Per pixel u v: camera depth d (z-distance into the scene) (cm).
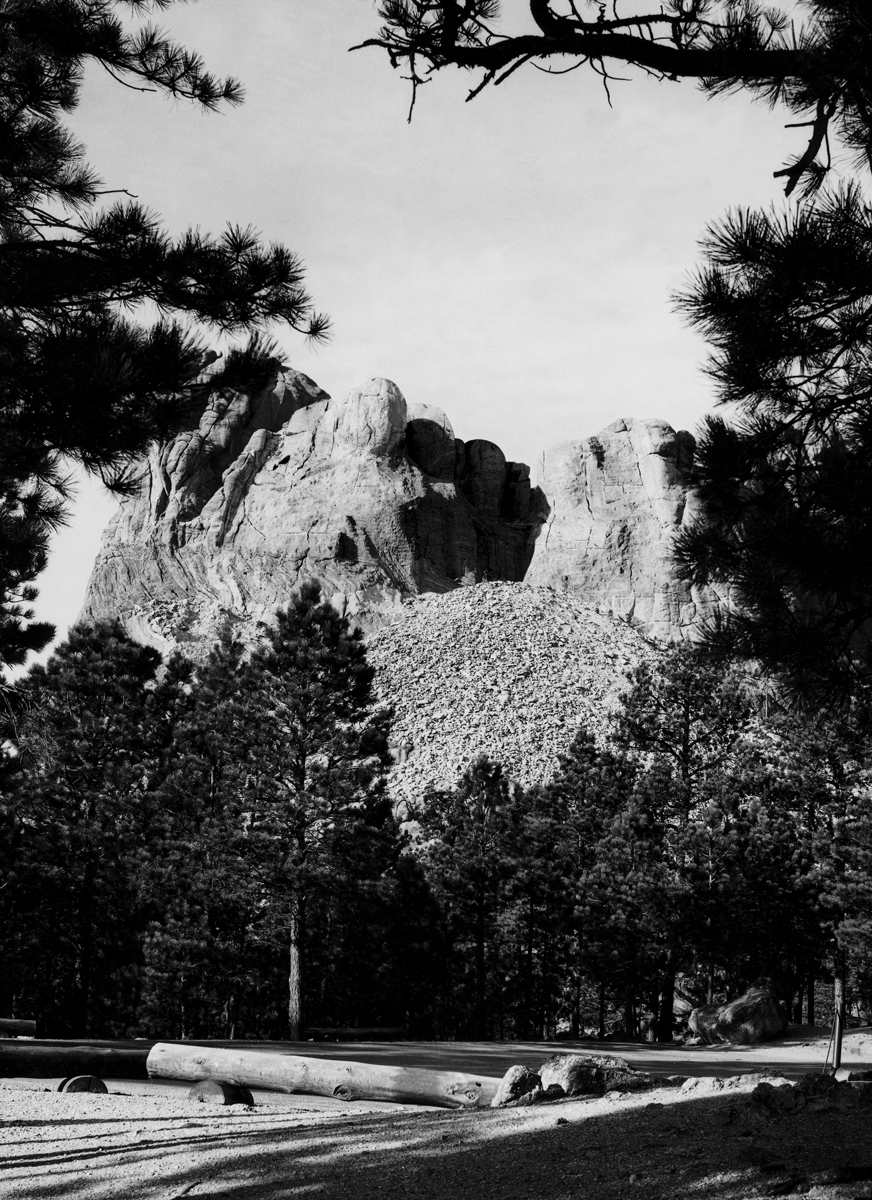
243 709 4344
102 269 970
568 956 5678
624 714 5384
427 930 5159
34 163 1062
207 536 17988
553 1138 837
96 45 1038
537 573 18112
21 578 2369
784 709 930
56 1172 888
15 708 2830
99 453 926
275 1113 1338
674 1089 1048
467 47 677
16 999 4838
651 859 4862
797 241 779
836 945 4097
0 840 4328
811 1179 614
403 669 13712
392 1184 737
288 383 19875
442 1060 2606
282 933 4400
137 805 4584
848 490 809
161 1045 1831
